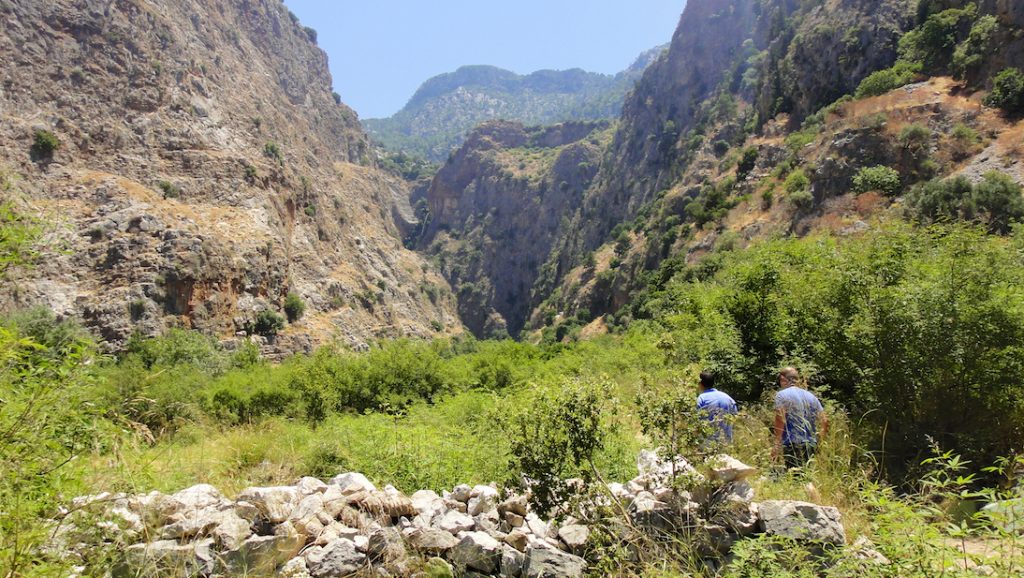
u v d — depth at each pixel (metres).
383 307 86.94
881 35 53.38
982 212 25.06
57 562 2.74
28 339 3.04
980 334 5.75
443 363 20.08
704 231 53.91
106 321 46.66
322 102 140.25
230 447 7.71
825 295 7.41
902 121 37.47
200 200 65.00
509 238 138.25
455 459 6.13
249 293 59.91
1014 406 5.66
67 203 53.91
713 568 3.31
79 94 62.88
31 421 2.84
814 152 44.44
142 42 71.88
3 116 55.59
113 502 3.19
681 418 3.76
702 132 90.38
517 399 4.32
